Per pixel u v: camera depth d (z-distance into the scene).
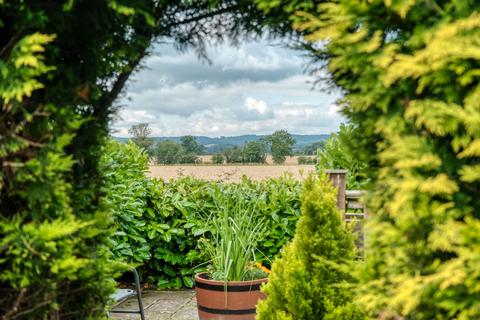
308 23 2.28
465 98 2.11
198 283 4.89
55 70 2.46
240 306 4.73
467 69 2.09
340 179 5.04
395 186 2.12
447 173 2.16
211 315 4.79
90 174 2.77
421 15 2.17
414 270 2.18
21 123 2.29
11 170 2.28
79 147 2.65
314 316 3.30
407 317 2.31
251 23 2.71
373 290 2.29
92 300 2.65
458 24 2.01
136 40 2.62
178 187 6.95
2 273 2.35
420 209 2.11
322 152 6.55
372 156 2.42
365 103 2.31
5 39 2.40
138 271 6.86
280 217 6.73
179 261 6.77
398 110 2.23
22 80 2.19
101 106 2.71
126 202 6.30
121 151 6.64
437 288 2.12
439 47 2.01
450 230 2.03
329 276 3.31
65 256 2.32
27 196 2.28
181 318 5.52
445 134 2.19
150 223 6.70
